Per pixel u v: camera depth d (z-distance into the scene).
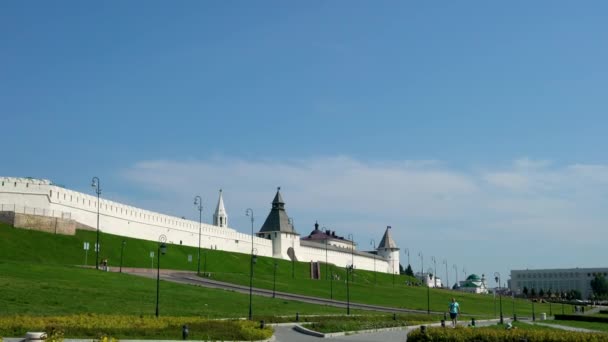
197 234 187.88
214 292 99.06
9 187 136.12
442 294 185.75
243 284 128.00
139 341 46.09
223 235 199.88
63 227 139.50
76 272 97.50
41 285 77.56
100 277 96.00
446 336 47.41
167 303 79.88
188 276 129.50
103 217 154.75
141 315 62.44
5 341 41.34
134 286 91.50
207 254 175.88
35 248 125.75
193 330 52.34
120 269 119.62
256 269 183.38
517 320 104.12
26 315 57.81
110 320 54.81
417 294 169.75
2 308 60.94
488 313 137.38
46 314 60.22
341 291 144.50
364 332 65.50
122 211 161.12
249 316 71.31
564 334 47.38
